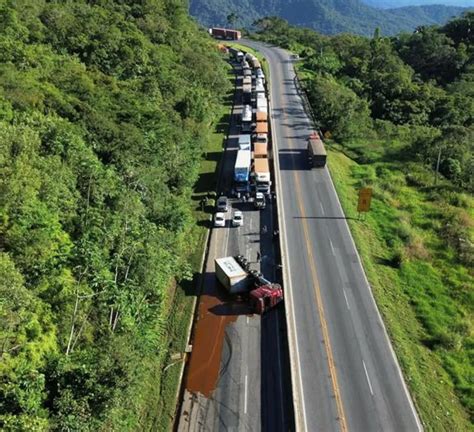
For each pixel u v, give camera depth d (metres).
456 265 62.94
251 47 172.88
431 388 44.84
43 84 66.81
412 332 51.50
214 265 60.56
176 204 63.34
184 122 85.94
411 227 71.50
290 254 62.75
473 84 136.38
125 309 43.72
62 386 34.34
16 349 35.47
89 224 48.38
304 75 137.50
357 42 180.25
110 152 61.66
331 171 84.69
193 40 124.50
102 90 76.19
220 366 46.28
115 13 104.88
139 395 39.12
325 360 46.97
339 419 41.12
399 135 106.12
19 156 47.16
